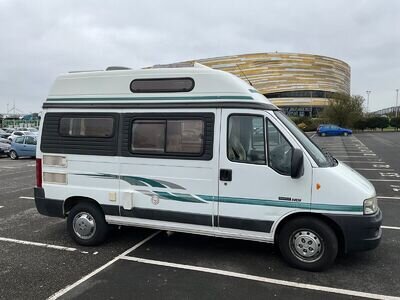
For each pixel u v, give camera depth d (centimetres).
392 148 2380
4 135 3316
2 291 393
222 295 381
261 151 441
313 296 379
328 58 8919
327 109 5878
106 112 513
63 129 539
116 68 552
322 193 419
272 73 7694
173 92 480
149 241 553
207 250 513
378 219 419
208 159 459
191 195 471
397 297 378
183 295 381
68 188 537
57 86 546
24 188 1055
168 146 480
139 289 396
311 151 439
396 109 9231
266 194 438
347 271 439
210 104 461
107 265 462
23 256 496
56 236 586
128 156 501
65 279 422
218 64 5212
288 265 456
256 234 448
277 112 457
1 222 673
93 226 530
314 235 431
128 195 502
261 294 383
